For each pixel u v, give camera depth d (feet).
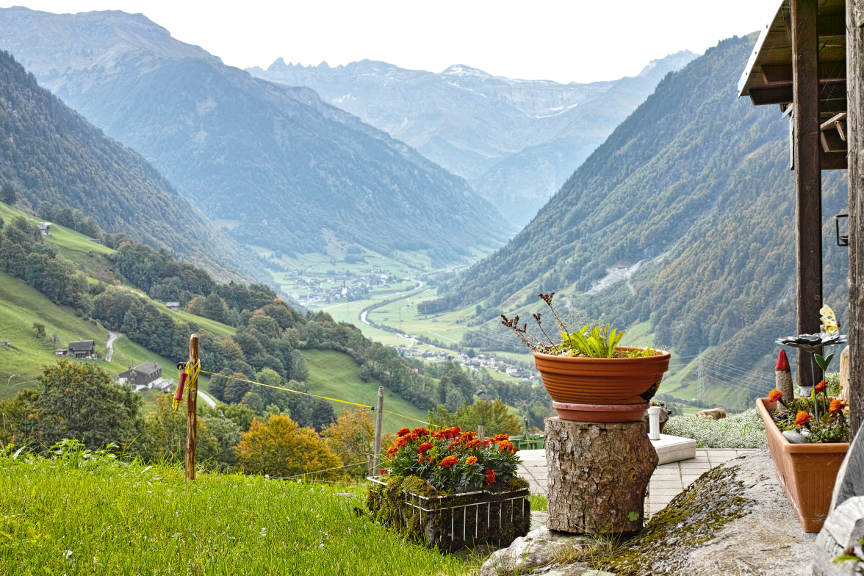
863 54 8.99
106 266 648.38
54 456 27.58
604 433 12.16
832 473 8.82
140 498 18.76
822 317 12.55
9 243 541.34
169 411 197.16
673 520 11.66
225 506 19.12
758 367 465.06
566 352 12.76
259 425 212.23
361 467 219.61
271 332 534.37
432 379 559.38
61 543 13.62
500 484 18.28
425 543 16.96
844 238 20.01
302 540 16.03
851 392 9.23
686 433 39.99
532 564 11.84
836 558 4.18
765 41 23.82
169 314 545.03
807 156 20.06
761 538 9.20
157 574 12.41
